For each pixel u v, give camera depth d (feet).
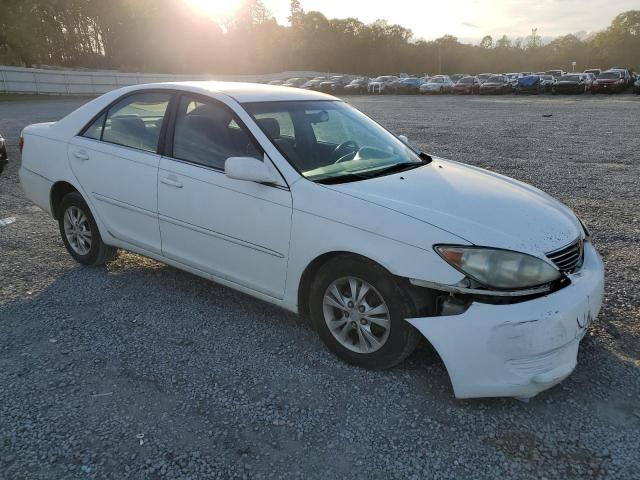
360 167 11.85
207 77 175.94
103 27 217.36
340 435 8.63
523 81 138.21
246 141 11.62
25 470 7.75
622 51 346.54
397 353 9.75
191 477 7.68
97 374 10.19
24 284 14.32
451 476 7.80
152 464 7.91
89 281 14.62
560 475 7.82
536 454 8.23
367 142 13.26
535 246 9.26
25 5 171.42
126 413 9.07
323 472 7.84
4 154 27.73
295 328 12.14
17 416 8.91
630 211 21.49
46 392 9.60
